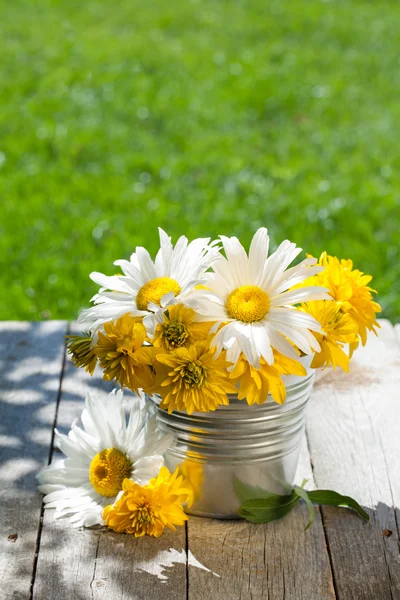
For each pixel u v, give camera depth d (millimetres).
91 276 1030
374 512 1070
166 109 2971
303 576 1004
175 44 3752
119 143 2686
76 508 1055
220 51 3646
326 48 3707
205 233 2088
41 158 2578
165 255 1017
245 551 1028
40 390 1250
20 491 1098
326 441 1163
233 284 1005
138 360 987
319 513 1070
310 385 1038
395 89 3209
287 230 2111
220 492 1046
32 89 3189
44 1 4512
